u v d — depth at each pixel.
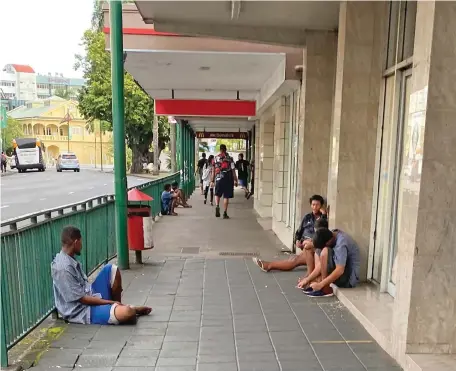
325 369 3.08
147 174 35.56
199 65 7.47
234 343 3.50
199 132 25.42
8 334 3.16
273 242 7.84
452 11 2.78
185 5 4.93
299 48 6.36
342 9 4.78
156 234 8.62
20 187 21.92
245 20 5.55
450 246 2.98
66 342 3.49
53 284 3.93
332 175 5.07
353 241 4.79
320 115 6.17
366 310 4.00
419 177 2.92
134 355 3.29
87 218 5.13
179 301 4.51
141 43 6.47
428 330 3.05
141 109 30.73
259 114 11.70
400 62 4.34
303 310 4.25
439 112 2.85
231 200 16.28
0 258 2.96
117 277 4.19
